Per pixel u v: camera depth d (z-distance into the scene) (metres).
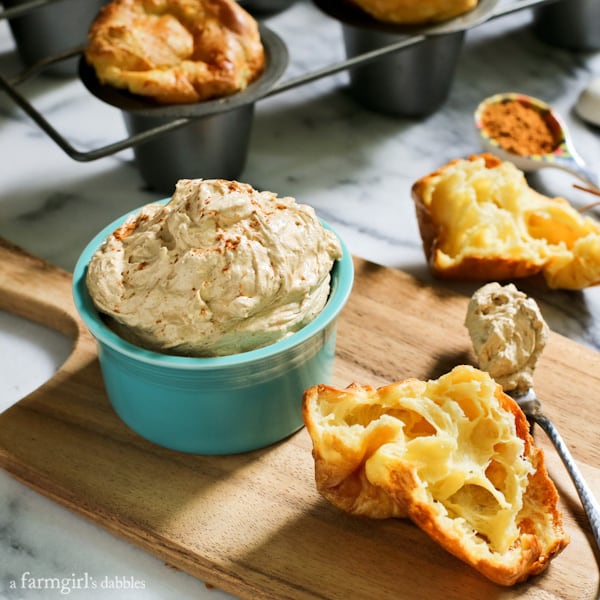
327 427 0.52
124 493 0.54
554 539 0.52
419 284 0.63
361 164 0.73
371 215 0.69
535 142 0.70
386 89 0.75
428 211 0.64
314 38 0.83
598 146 0.74
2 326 0.62
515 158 0.69
